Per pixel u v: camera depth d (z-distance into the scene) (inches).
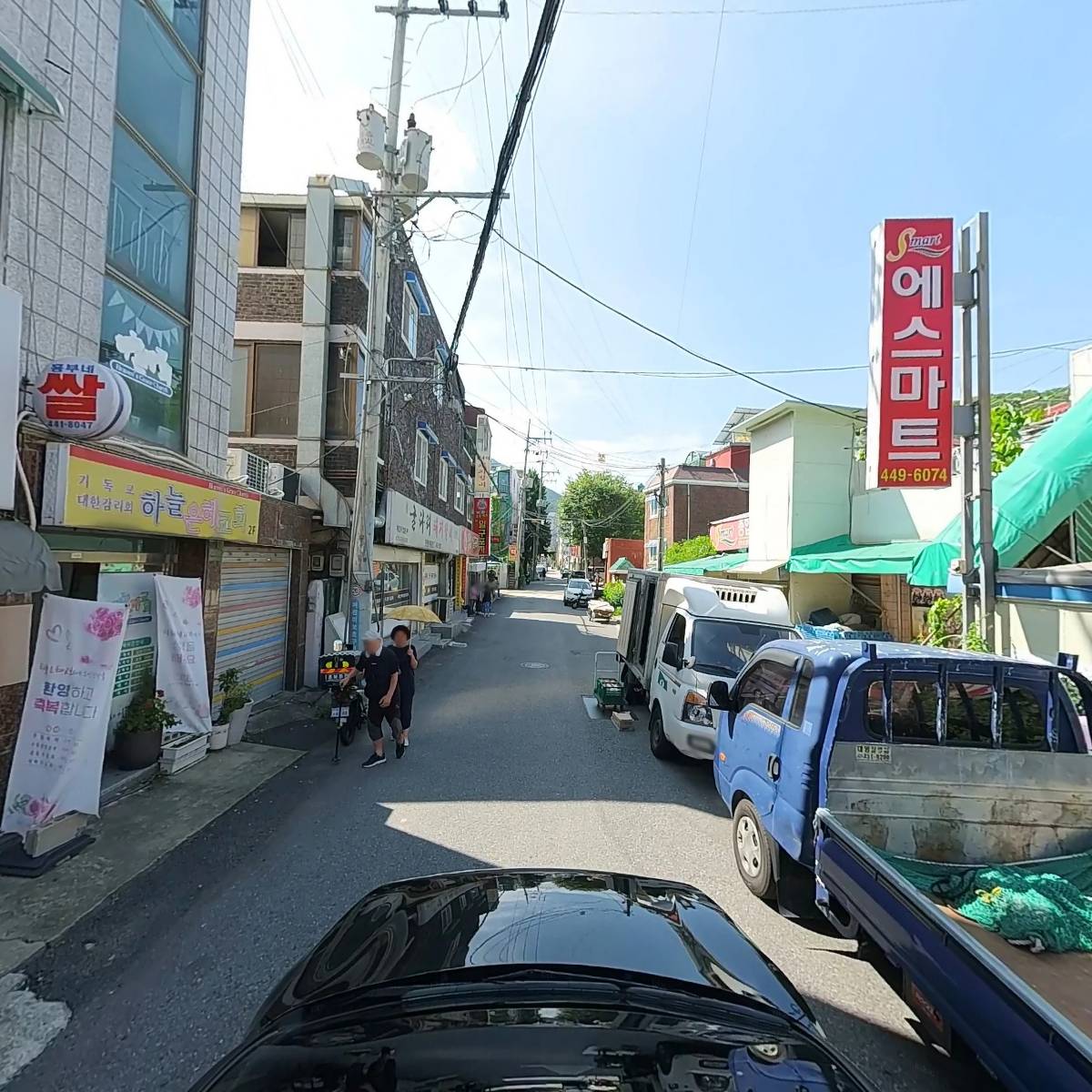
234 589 370.3
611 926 94.1
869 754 147.6
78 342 225.1
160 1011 128.5
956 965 92.8
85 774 197.5
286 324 510.3
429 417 817.5
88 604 202.7
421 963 85.1
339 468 510.9
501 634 908.0
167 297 287.1
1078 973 114.2
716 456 1589.6
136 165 261.7
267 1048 73.8
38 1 204.4
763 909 175.5
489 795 264.5
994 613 251.6
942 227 283.4
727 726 215.8
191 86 302.5
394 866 196.1
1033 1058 76.7
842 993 139.8
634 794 272.5
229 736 323.0
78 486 208.8
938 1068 117.5
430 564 1008.2
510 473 3043.8
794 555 638.5
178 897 174.6
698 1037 73.3
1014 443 341.1
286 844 210.8
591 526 2369.6
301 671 458.3
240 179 346.6
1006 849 147.7
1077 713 155.5
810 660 168.4
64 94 215.8
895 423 285.4
